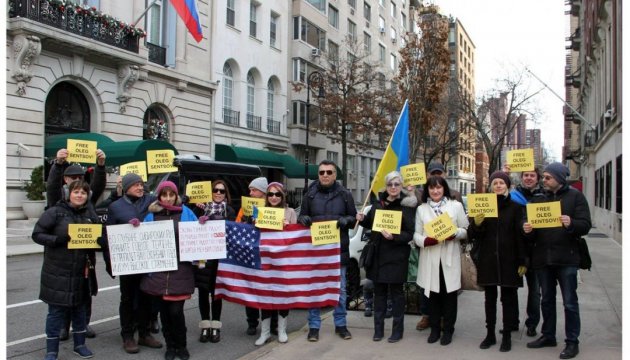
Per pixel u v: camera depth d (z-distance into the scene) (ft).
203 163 46.73
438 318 18.95
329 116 105.09
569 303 17.12
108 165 56.65
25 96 57.16
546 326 18.17
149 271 17.33
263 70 101.30
